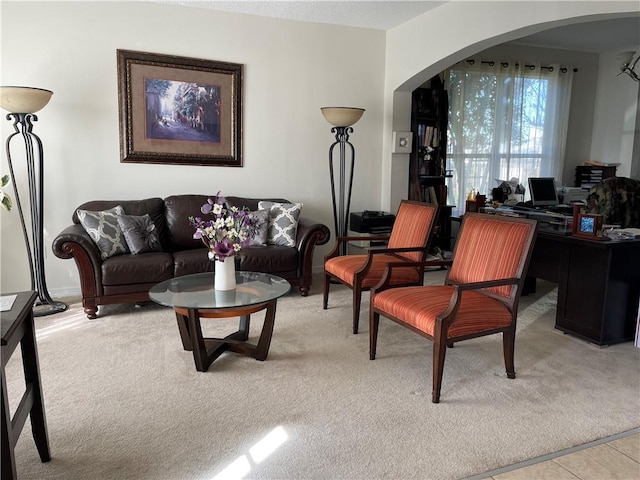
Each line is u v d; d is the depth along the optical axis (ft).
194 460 6.67
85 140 14.49
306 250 14.49
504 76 20.81
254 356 10.03
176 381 9.05
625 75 22.08
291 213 14.94
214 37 15.69
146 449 6.91
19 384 8.81
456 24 14.47
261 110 16.63
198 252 13.58
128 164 15.10
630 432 7.48
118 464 6.57
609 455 6.89
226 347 10.27
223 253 9.83
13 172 13.02
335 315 12.98
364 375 9.37
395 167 18.45
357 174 18.51
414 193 19.29
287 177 17.35
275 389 8.76
